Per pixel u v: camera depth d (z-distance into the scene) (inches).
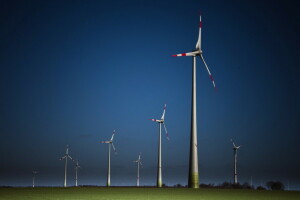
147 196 899.4
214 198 840.9
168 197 868.6
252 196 921.5
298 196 927.7
